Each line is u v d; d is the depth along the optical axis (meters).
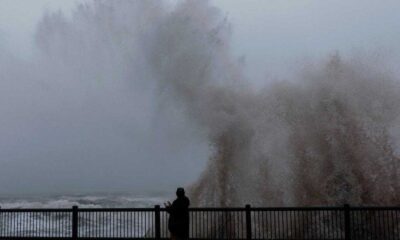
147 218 14.02
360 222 13.20
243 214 15.19
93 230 14.35
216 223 14.86
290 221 13.77
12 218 15.07
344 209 12.98
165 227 15.90
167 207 12.62
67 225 15.20
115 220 14.25
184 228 12.34
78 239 14.05
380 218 13.09
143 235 14.01
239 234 14.81
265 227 14.39
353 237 13.10
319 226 13.85
